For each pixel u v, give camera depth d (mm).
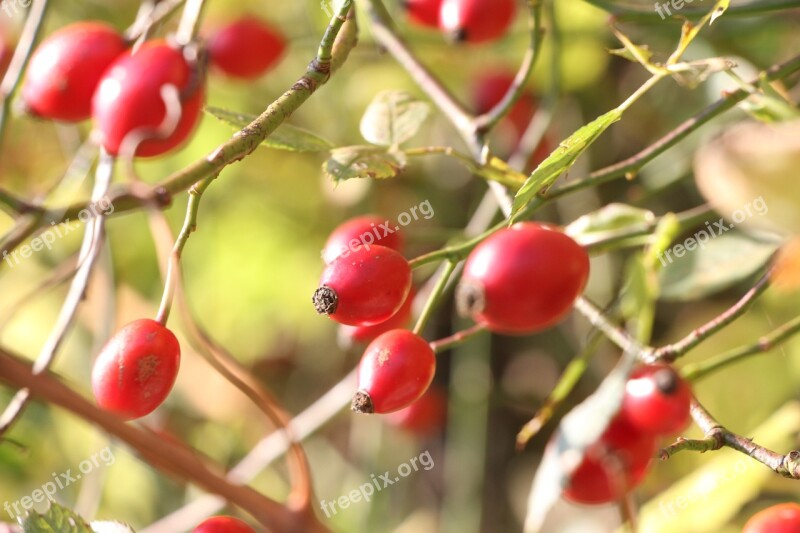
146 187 369
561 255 389
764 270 434
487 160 413
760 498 476
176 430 534
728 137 370
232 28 470
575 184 404
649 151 404
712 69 390
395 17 515
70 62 426
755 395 485
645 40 493
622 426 417
